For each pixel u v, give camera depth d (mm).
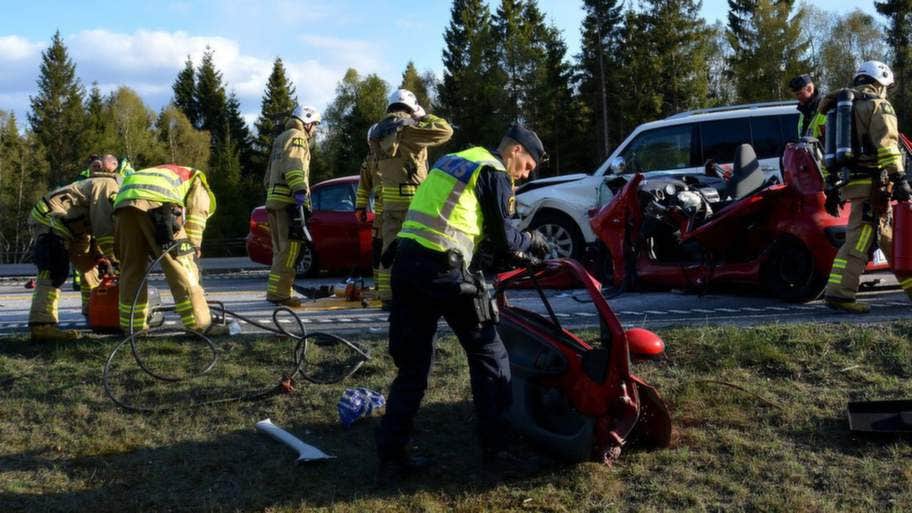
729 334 5863
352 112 71438
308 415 5113
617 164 9719
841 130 6586
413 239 4051
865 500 3742
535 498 3941
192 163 72562
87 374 5883
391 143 7090
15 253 33688
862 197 6703
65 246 7004
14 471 4457
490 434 4227
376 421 5004
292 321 7781
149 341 6516
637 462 4258
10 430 5035
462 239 4055
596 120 58688
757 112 10227
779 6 57594
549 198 10906
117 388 5629
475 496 4000
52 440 4875
